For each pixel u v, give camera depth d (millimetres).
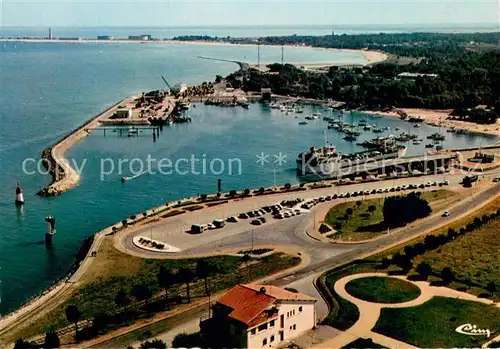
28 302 171750
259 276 175625
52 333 133625
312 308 138375
